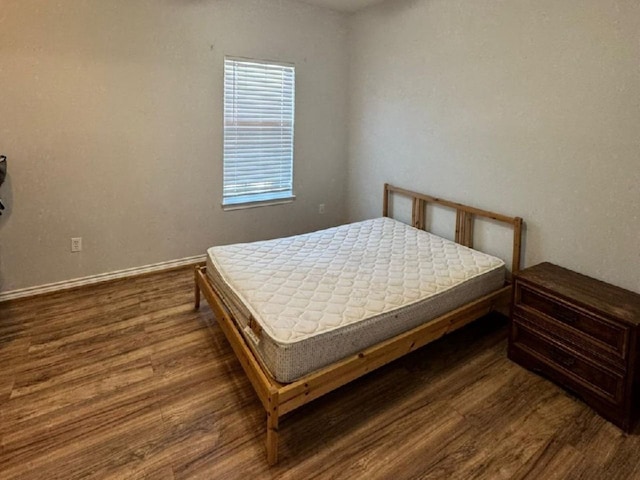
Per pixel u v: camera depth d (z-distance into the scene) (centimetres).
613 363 202
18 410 208
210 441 192
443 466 180
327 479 173
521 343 250
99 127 333
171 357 257
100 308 316
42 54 301
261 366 196
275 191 441
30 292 331
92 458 181
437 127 352
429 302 237
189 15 352
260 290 235
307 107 437
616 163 238
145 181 363
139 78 342
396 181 407
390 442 194
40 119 310
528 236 292
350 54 445
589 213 254
